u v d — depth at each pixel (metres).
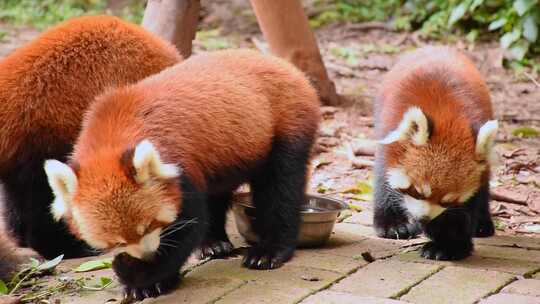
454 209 8.35
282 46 13.81
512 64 16.81
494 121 8.24
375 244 8.87
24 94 8.51
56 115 8.52
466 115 8.57
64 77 8.62
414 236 9.19
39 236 8.70
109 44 8.91
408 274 7.84
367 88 15.66
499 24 17.50
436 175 8.14
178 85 7.75
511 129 13.27
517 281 7.71
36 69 8.61
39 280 8.02
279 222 8.32
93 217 6.68
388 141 8.49
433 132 8.28
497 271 7.93
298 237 8.53
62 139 8.56
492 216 9.93
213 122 7.70
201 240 7.71
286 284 7.60
